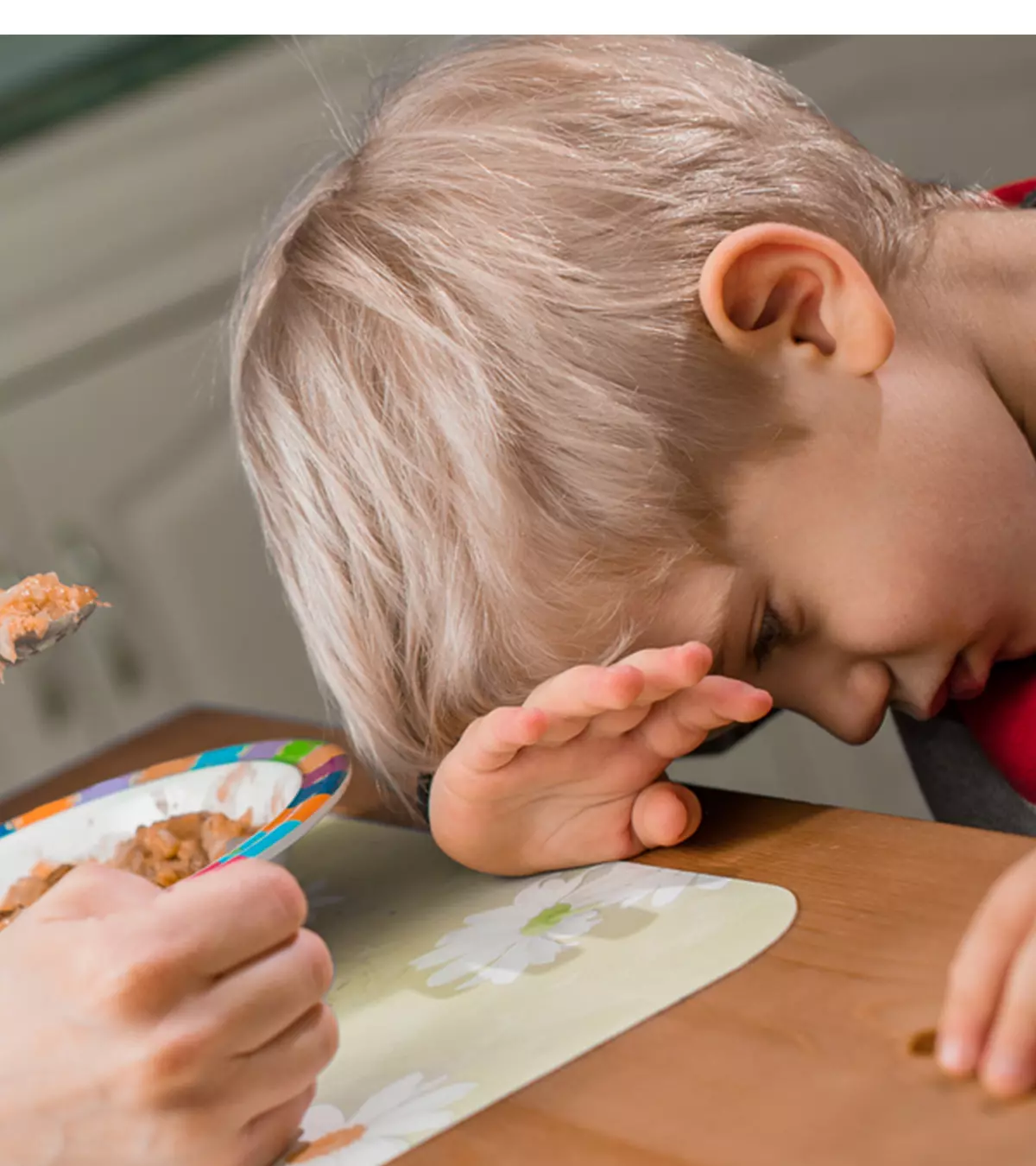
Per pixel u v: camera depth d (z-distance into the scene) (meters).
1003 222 0.79
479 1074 0.59
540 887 0.68
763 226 0.70
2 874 0.75
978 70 1.68
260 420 0.74
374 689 0.73
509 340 0.70
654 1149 0.55
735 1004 0.59
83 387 1.73
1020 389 0.77
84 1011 0.57
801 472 0.71
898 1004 0.57
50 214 1.70
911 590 0.72
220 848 0.73
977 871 0.62
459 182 0.73
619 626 0.70
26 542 1.75
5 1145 0.57
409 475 0.70
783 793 1.64
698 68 0.78
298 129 1.69
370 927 0.69
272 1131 0.58
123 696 1.79
